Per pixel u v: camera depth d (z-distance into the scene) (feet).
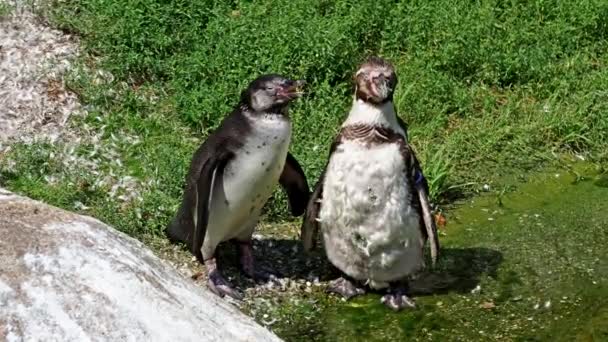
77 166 35.45
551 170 37.76
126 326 20.62
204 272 30.63
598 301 29.84
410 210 28.19
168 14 42.19
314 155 35.63
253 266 30.86
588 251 32.55
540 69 42.65
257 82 28.45
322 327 28.45
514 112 40.81
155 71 40.63
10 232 21.33
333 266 30.32
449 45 42.52
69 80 39.24
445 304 29.66
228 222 29.27
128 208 33.45
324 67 40.60
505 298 29.99
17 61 39.91
